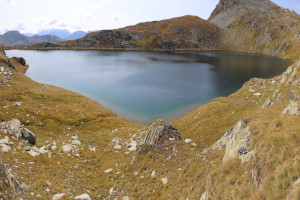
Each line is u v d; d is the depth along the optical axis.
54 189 17.98
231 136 18.25
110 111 60.06
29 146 26.61
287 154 10.54
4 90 53.28
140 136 36.91
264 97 49.22
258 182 10.62
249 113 41.06
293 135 11.38
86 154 29.61
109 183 22.02
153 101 76.06
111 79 113.44
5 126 28.25
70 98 62.84
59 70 135.38
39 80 104.31
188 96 82.81
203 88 96.06
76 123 43.44
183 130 43.53
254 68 153.00
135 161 24.98
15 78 75.56
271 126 13.89
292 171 9.29
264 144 12.29
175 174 19.91
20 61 133.62
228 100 56.88
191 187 15.53
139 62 183.12
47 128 37.84
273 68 152.00
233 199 10.60
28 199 14.41
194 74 130.88
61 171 22.61
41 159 23.42
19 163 19.91
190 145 25.69
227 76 123.81
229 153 15.73
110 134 40.12
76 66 154.25
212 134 37.94
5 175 13.94
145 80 112.69
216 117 45.91
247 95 56.69
